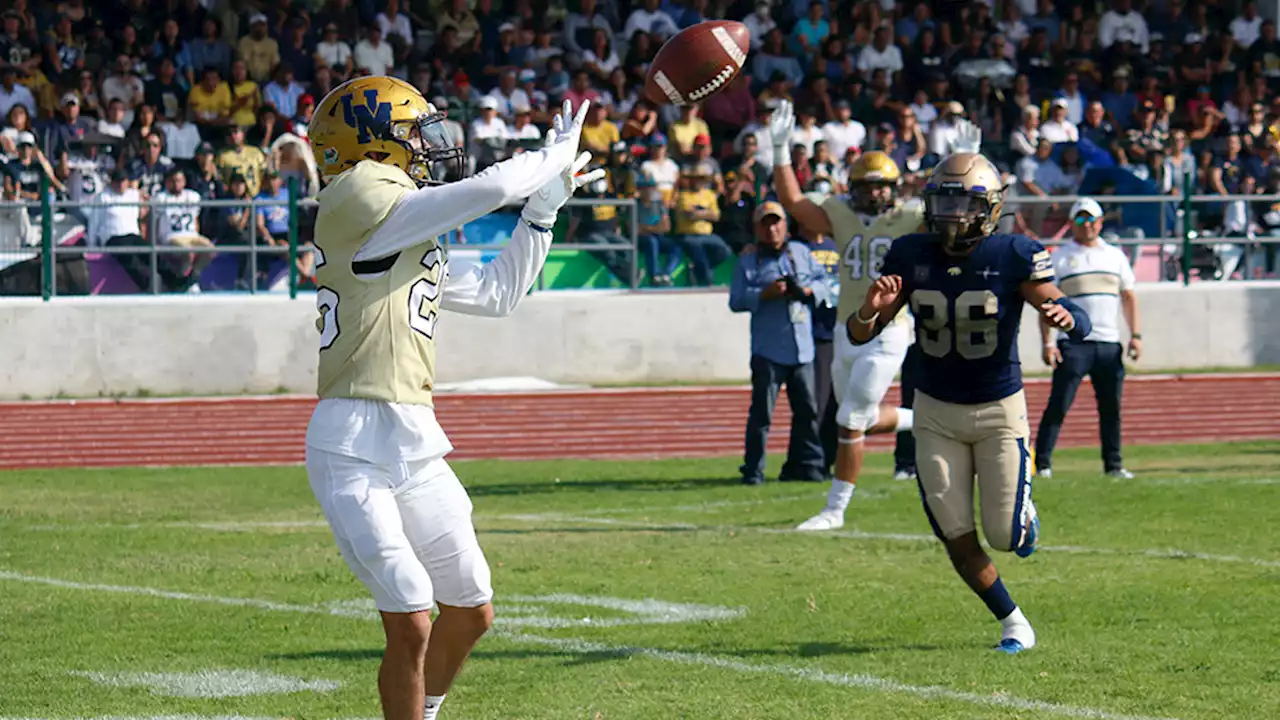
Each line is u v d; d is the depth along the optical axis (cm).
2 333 4647
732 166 5556
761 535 2506
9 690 1530
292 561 2292
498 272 1284
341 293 1194
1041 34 6400
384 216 1171
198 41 5609
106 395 4719
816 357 3412
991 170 1650
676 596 1988
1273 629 1745
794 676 1555
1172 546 2316
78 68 5403
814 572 2153
